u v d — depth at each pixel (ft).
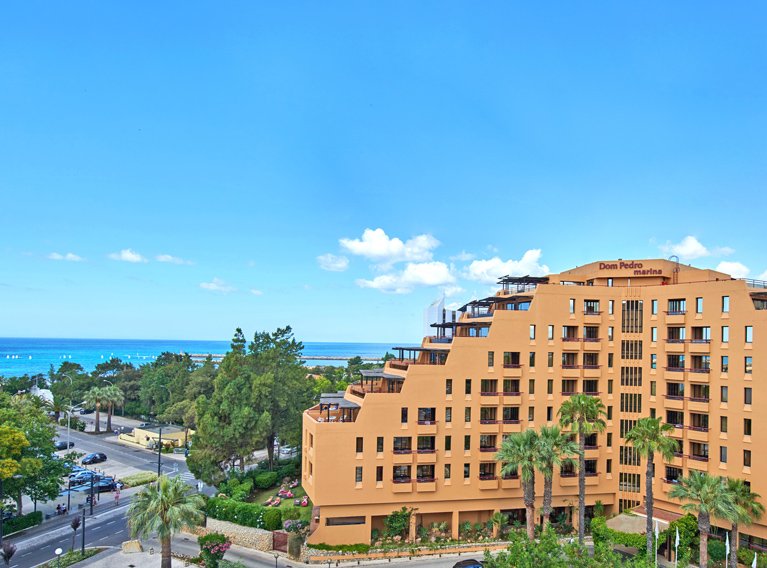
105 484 268.21
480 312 254.06
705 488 154.10
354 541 190.29
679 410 202.18
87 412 510.99
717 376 192.85
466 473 204.64
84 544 194.39
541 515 210.18
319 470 190.49
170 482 152.05
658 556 186.09
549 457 167.84
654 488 204.54
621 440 215.72
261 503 227.40
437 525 202.69
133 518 146.92
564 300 216.95
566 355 218.79
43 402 392.27
